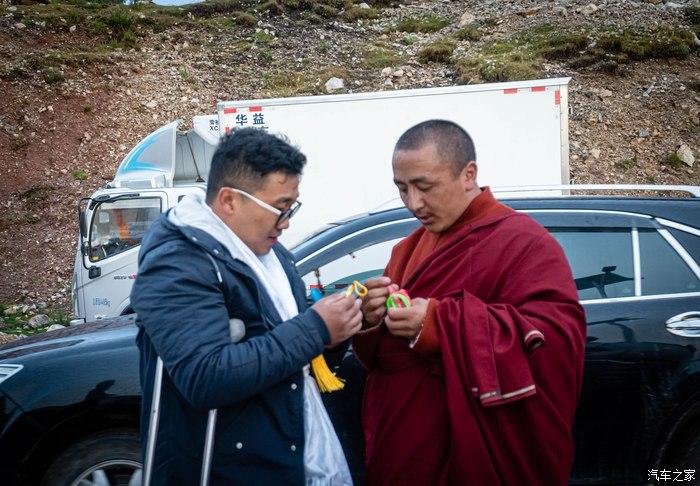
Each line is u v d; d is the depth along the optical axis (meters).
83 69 17.81
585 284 3.14
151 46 19.77
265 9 22.33
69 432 2.93
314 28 21.39
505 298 1.91
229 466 1.80
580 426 2.93
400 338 2.03
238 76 18.31
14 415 2.86
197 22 21.27
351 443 2.98
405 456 1.98
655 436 2.92
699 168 14.26
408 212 3.45
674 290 3.07
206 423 1.79
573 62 17.36
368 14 22.64
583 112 15.62
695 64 17.53
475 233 2.00
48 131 16.00
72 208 14.24
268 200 1.84
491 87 8.89
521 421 1.87
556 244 1.95
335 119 9.07
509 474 1.86
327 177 9.15
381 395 2.08
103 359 2.97
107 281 8.60
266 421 1.83
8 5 21.09
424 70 17.91
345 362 2.97
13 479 2.84
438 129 2.01
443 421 1.95
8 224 13.84
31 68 17.45
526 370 1.77
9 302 11.71
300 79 17.95
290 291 2.05
